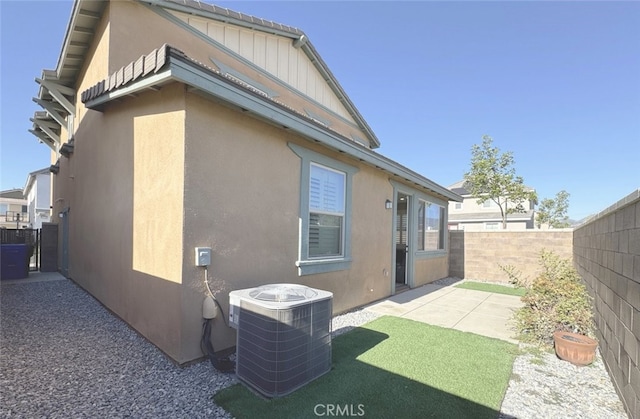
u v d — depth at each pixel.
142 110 3.83
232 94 3.31
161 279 3.44
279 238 4.35
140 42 5.29
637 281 2.54
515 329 4.89
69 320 4.42
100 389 2.75
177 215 3.22
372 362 3.52
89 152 5.64
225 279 3.59
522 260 9.84
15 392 2.66
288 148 4.52
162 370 3.11
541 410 2.68
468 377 3.21
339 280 5.66
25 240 9.52
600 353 3.93
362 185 6.36
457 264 10.96
